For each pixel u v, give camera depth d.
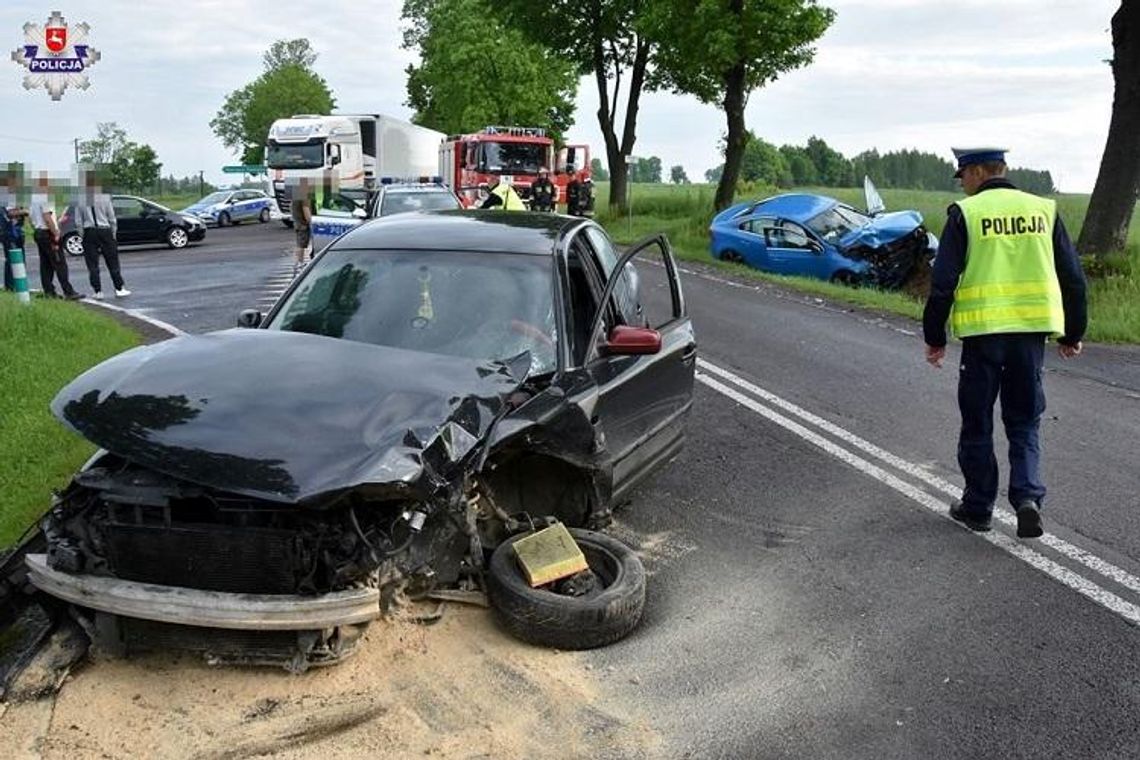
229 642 3.61
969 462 5.68
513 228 5.56
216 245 27.22
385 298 5.04
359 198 18.89
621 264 5.32
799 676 4.11
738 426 7.89
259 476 3.37
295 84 68.12
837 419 8.14
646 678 4.04
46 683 3.67
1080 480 6.70
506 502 4.66
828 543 5.54
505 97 47.28
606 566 4.55
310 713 3.60
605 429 4.82
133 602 3.47
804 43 26.16
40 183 14.27
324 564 3.52
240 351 4.20
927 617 4.67
